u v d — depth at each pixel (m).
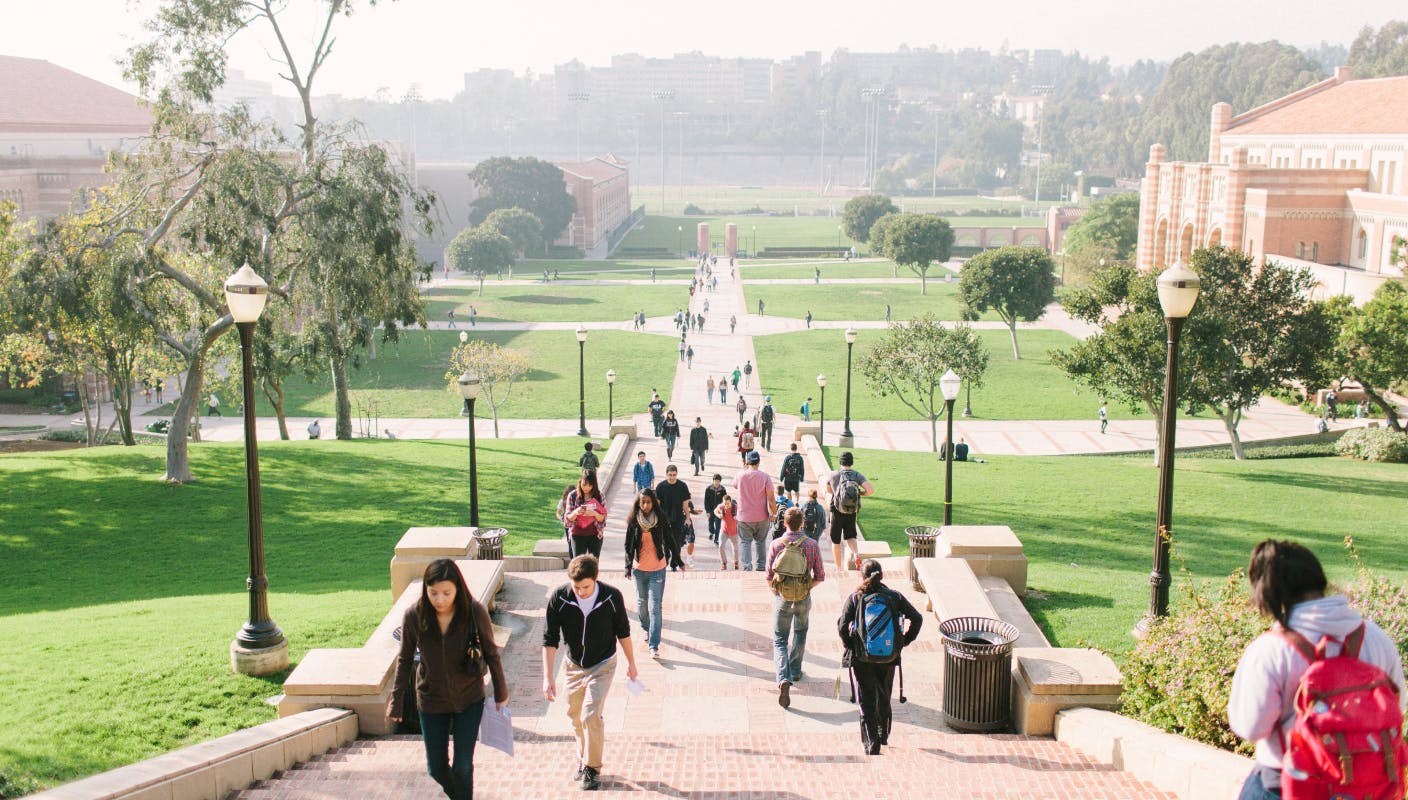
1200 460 35.94
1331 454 39.44
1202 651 8.62
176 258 30.81
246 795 7.88
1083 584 15.62
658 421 41.25
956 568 13.17
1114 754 8.53
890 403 55.41
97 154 77.31
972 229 139.00
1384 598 8.59
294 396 58.41
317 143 29.78
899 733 9.88
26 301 26.81
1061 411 53.62
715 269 121.62
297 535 22.77
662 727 10.15
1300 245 65.44
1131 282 34.25
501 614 13.44
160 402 58.41
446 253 99.94
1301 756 4.09
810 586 10.67
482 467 30.55
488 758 9.01
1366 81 79.19
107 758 8.80
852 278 112.69
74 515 23.72
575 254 134.38
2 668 11.15
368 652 10.34
